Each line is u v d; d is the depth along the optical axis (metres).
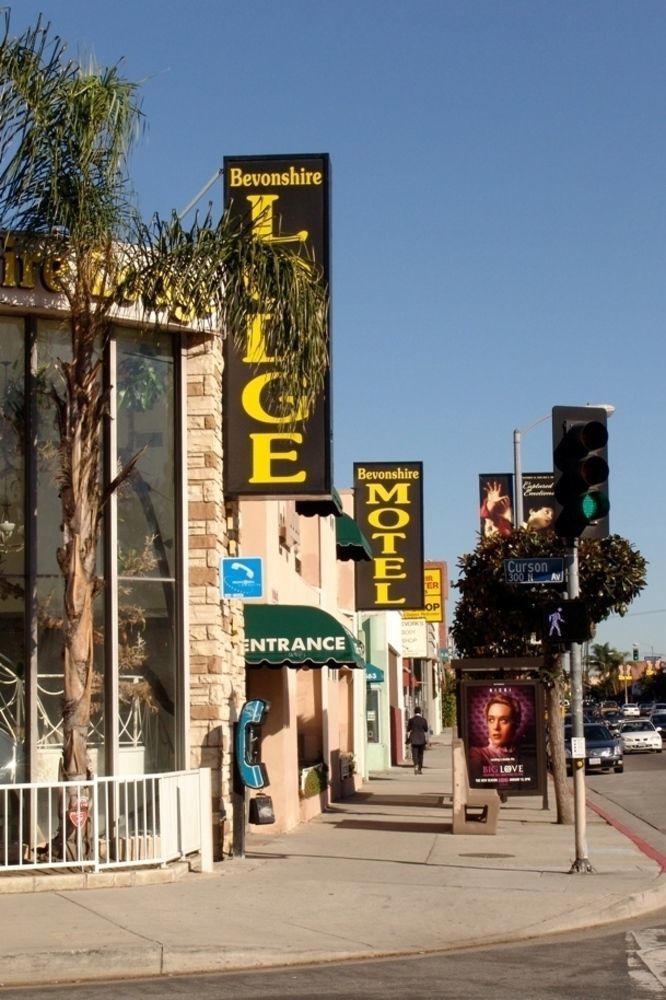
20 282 15.51
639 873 16.14
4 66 14.35
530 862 17.31
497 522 36.28
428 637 63.75
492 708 25.88
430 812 26.58
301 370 15.39
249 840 20.25
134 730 16.39
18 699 15.67
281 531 23.69
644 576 24.17
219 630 17.00
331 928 12.27
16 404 16.02
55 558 16.06
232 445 17.81
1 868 13.91
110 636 16.19
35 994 9.85
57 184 14.59
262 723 17.19
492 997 9.61
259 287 15.18
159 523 16.97
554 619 15.62
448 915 13.02
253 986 10.16
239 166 18.61
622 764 43.47
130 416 16.78
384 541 34.62
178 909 12.86
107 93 14.57
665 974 10.41
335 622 20.33
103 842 15.07
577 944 12.01
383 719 43.88
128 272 15.14
